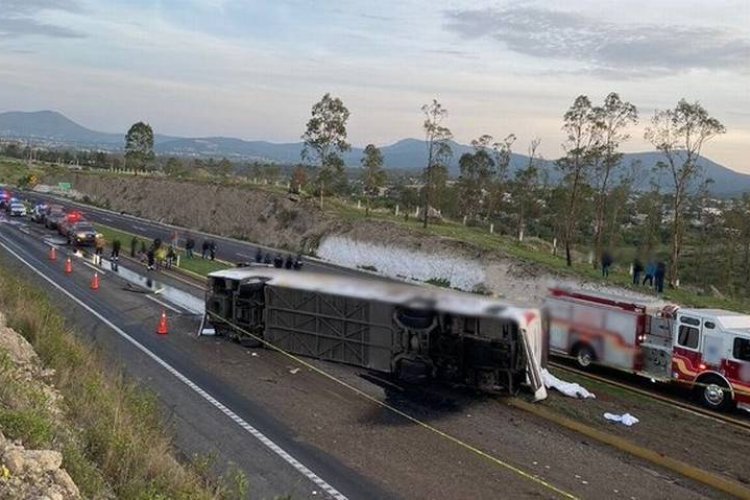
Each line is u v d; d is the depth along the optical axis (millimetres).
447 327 17797
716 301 29422
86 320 23188
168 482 9633
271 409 15531
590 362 20500
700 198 45781
